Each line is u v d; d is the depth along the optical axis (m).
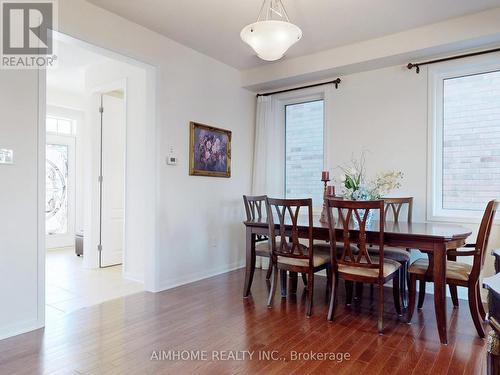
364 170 3.99
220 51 3.98
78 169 6.51
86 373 1.96
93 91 4.60
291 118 4.78
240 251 4.69
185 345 2.32
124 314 2.88
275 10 3.02
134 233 4.04
